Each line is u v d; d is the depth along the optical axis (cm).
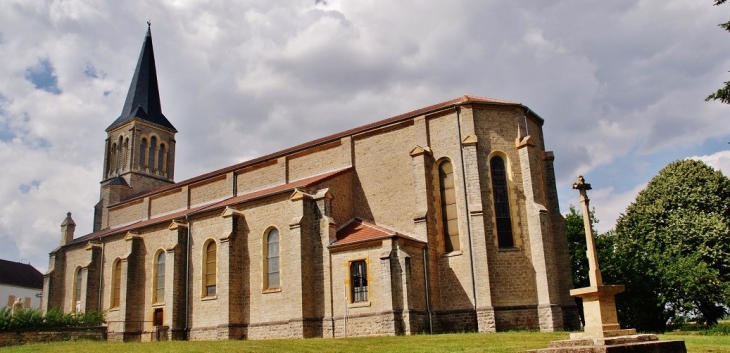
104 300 5056
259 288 3856
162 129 6656
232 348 2436
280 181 4550
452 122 3731
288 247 3778
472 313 3356
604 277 4075
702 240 4403
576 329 3453
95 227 6159
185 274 4353
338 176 3969
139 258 4778
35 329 4197
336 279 3475
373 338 2722
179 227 4425
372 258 3347
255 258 3941
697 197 4662
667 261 3941
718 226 4372
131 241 4762
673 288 3759
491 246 3441
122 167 6325
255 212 4031
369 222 3906
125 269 4678
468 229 3500
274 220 3903
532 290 3391
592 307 1689
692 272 3722
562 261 3606
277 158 4622
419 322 3238
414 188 3759
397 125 3969
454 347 2248
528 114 3834
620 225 5081
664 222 4728
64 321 4453
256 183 4725
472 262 3416
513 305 3341
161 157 6625
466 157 3575
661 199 4809
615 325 1667
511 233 3519
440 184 3719
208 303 4125
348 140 4184
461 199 3572
